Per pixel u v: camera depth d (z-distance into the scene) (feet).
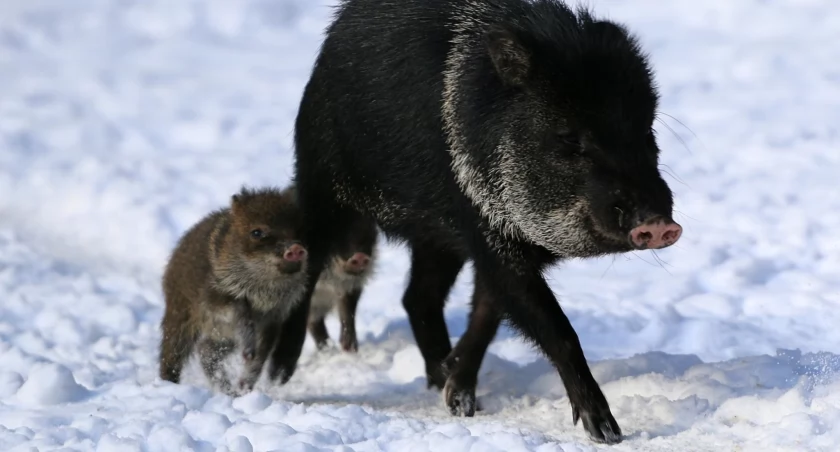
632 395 43.96
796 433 37.40
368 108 46.80
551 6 43.11
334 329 62.49
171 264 49.65
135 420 38.42
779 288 68.64
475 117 41.86
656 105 41.60
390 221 48.67
